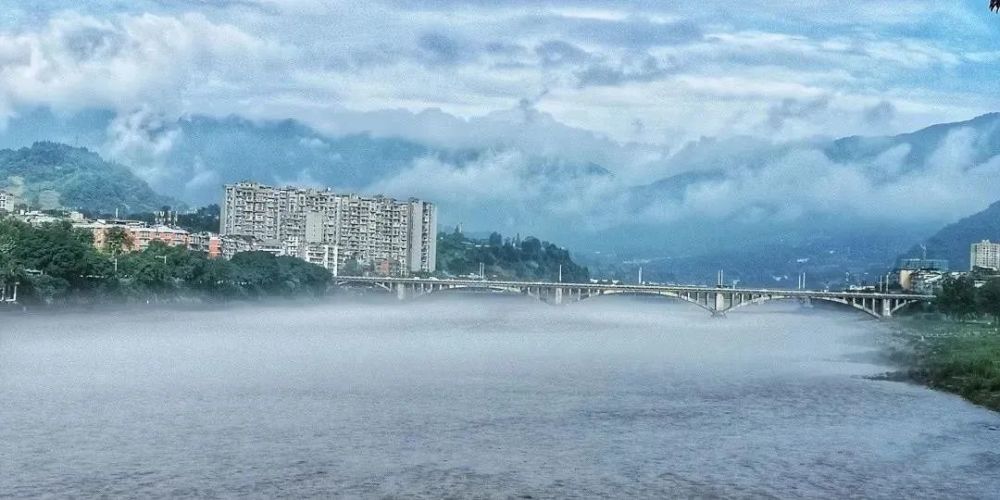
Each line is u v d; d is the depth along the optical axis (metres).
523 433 104.38
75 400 126.75
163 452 91.38
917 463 88.62
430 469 85.50
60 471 82.75
